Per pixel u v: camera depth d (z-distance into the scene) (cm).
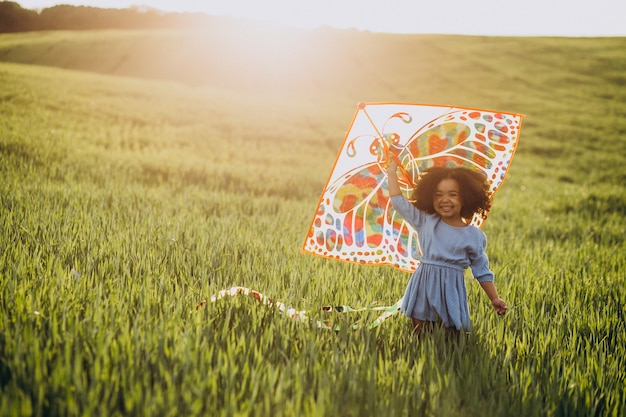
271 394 275
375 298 491
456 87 4644
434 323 395
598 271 721
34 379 267
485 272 397
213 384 274
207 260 550
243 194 1274
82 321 331
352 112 3591
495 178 438
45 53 5122
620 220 1352
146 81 3847
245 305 405
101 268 473
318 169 1853
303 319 387
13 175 1009
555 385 332
